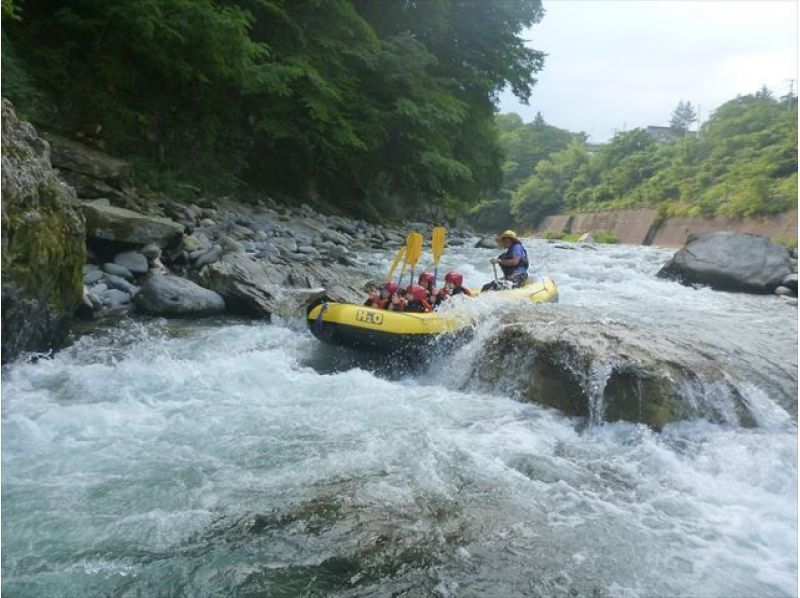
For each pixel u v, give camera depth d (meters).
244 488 3.34
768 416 4.75
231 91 13.81
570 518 3.24
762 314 8.75
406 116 17.52
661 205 45.62
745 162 41.47
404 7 19.44
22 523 2.91
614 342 5.02
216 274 7.66
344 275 9.75
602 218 54.75
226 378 5.29
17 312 4.86
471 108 22.00
